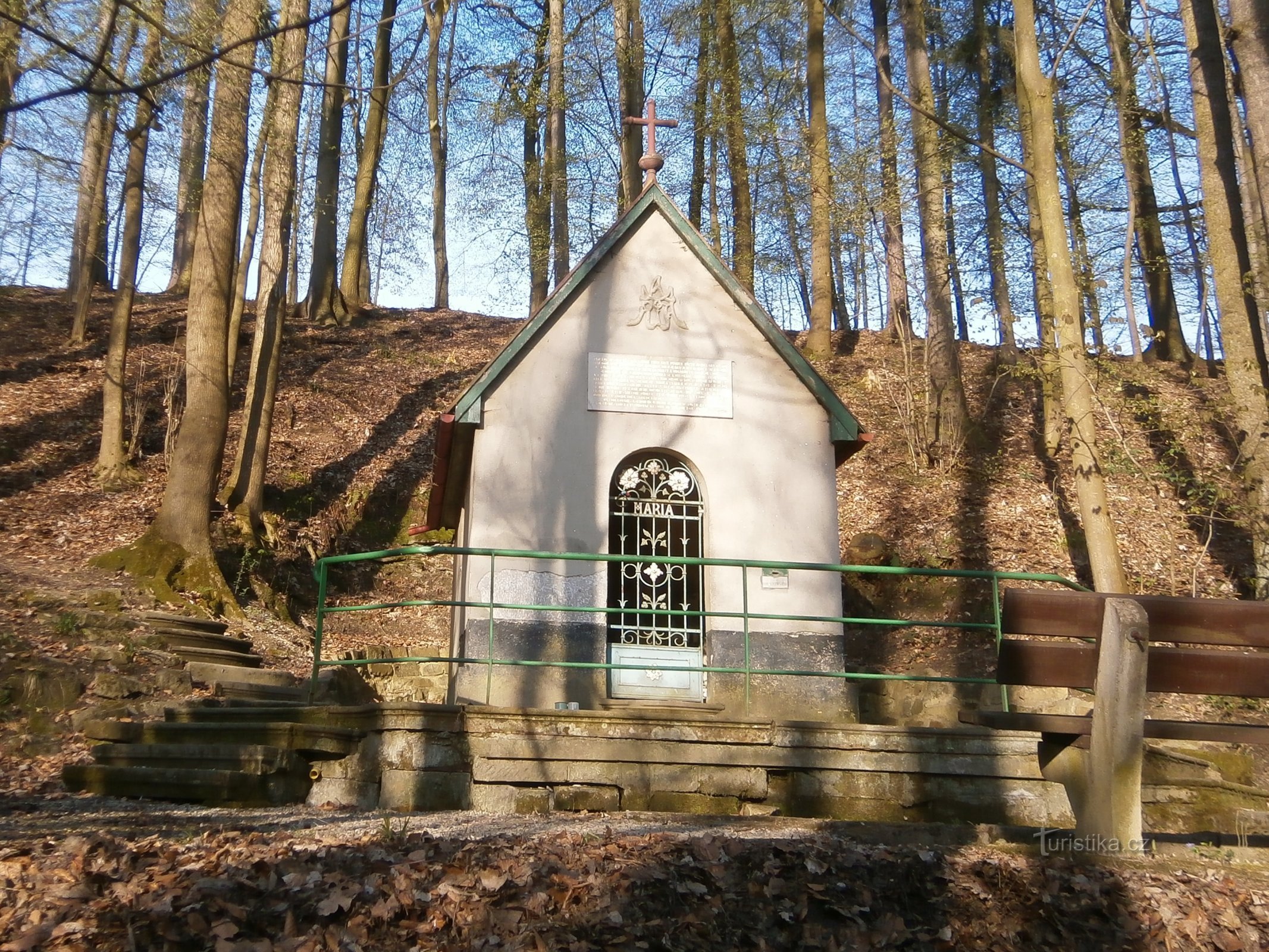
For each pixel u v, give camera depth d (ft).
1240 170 62.34
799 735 31.14
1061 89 72.38
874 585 60.03
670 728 30.71
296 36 59.57
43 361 84.23
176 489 56.95
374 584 67.92
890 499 69.26
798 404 41.98
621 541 40.63
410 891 18.88
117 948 16.81
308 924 17.95
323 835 22.91
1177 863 22.81
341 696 41.32
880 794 31.17
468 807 29.58
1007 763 31.63
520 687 37.83
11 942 16.57
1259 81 41.91
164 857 20.20
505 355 40.45
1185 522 65.87
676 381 41.47
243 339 91.09
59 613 45.93
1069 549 62.95
